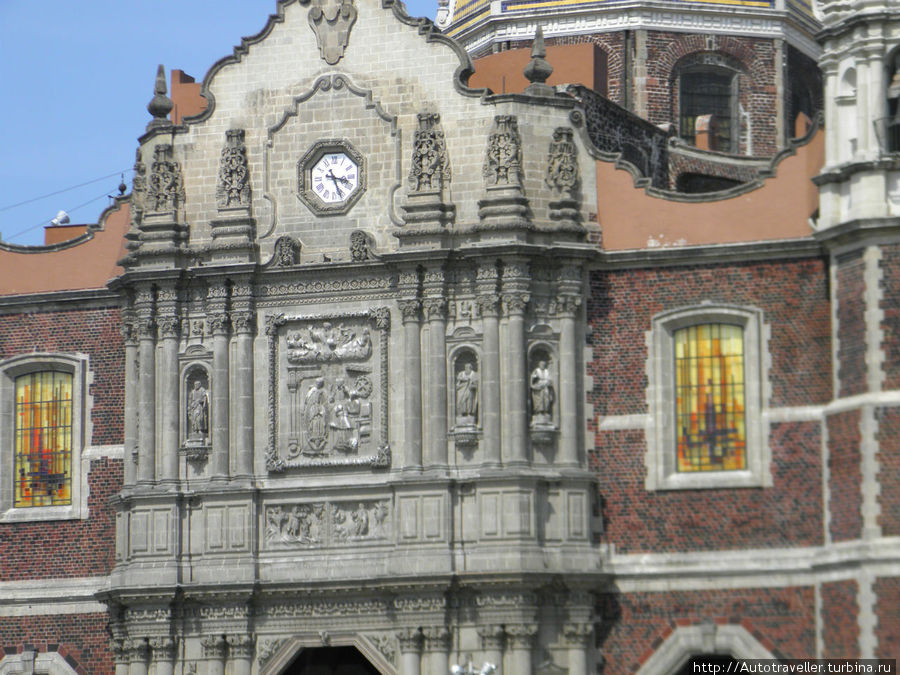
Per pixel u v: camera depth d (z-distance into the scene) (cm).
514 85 9125
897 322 7494
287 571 8181
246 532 8225
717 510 7925
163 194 8531
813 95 10319
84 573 8625
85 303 8769
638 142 9100
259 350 8369
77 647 8581
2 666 8650
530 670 7875
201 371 8412
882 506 7438
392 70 8406
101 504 8650
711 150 9825
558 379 8094
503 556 7881
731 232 8044
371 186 8362
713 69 10019
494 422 8025
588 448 8081
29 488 8775
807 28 10231
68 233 9631
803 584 7781
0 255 8888
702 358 8062
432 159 8250
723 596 7862
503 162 8150
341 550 8156
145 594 8219
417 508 8044
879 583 7394
